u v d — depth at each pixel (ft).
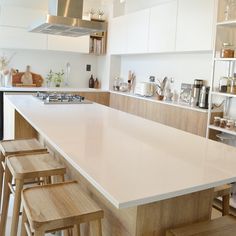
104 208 6.03
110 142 6.23
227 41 10.95
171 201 4.96
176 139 6.81
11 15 16.89
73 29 11.32
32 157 7.15
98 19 19.25
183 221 5.12
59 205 4.84
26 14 17.19
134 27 16.38
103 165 4.80
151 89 16.21
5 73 17.88
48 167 6.48
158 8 14.43
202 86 12.79
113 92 18.25
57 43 18.20
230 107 11.84
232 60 10.25
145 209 4.80
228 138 10.90
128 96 16.69
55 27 11.12
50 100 11.99
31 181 9.09
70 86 20.17
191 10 12.47
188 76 14.35
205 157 5.49
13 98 12.46
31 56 18.78
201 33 12.00
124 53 17.40
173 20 13.48
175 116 13.15
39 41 17.72
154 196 3.79
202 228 4.82
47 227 4.37
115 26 18.30
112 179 4.25
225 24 10.41
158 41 14.48
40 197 5.10
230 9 10.62
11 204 9.67
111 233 5.74
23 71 18.67
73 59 20.02
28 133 11.69
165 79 15.65
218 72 12.50
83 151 5.48
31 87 18.15
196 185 4.16
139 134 7.14
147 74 17.25
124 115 9.68
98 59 20.70
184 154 5.62
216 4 11.27
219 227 4.87
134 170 4.64
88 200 5.07
